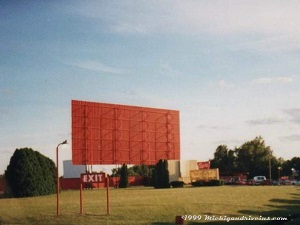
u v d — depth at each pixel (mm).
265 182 71500
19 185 40250
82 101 46062
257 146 114000
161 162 58969
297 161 112625
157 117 54500
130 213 22344
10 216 21719
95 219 20266
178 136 56562
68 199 33719
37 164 41656
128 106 50625
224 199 31281
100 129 47375
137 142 51781
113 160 48281
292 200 30453
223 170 118312
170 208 24641
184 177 70062
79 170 67938
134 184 72188
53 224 19234
